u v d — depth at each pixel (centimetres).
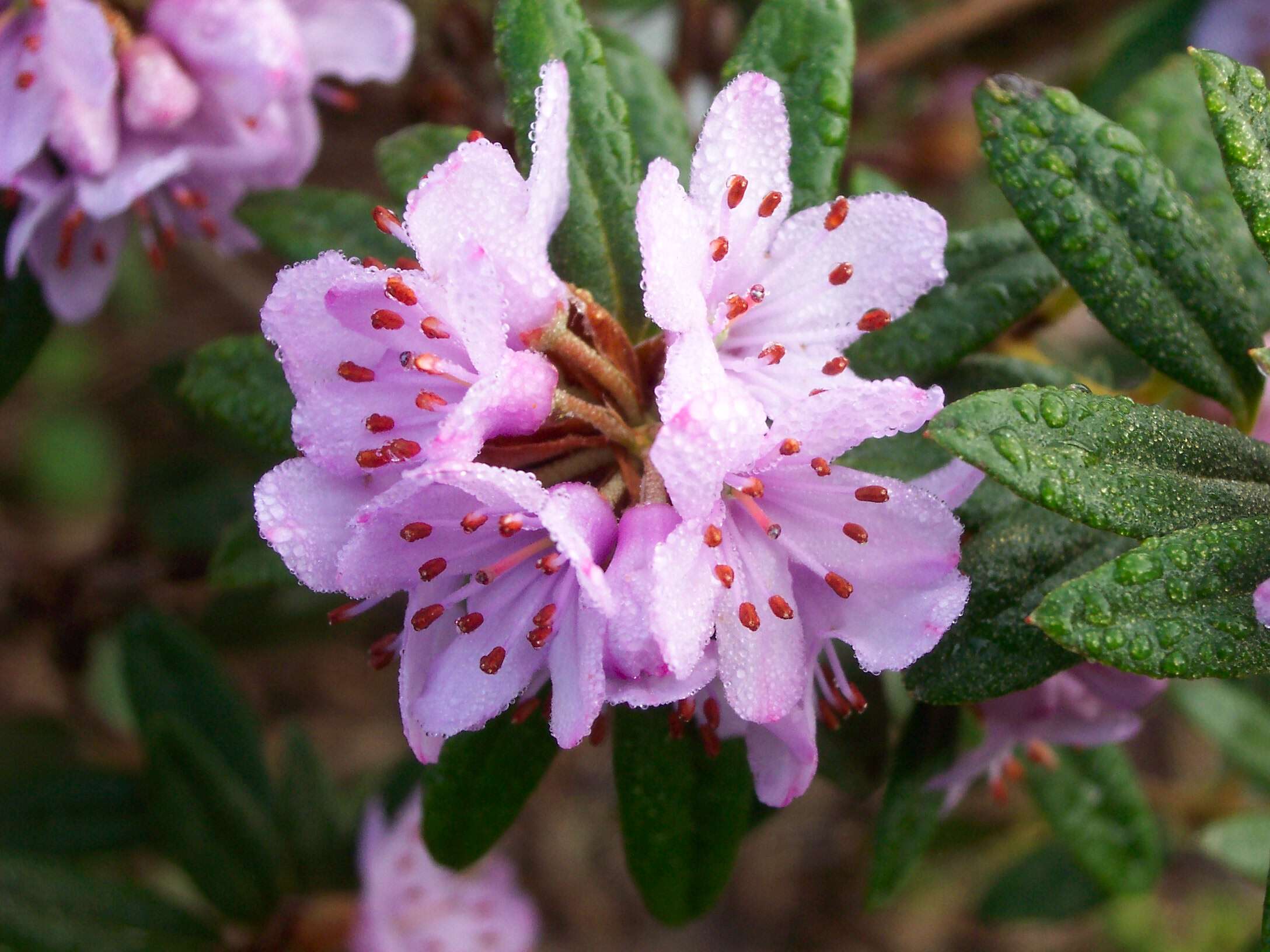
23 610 24
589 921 32
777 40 13
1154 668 10
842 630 11
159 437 32
